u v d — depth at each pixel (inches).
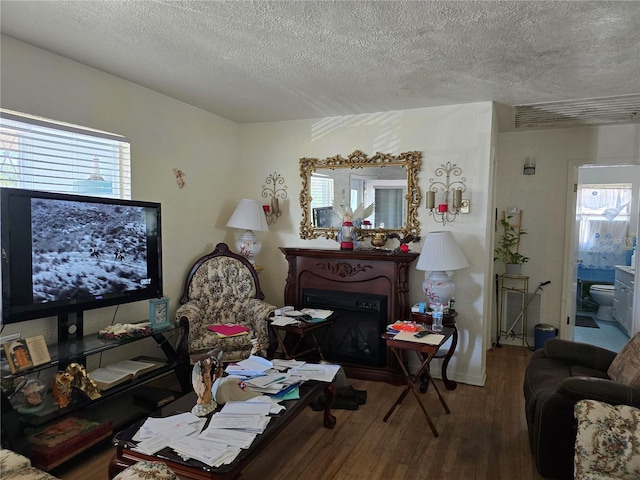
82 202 102.7
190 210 151.2
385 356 145.6
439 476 89.3
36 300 92.4
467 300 142.9
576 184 177.0
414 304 151.1
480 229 140.9
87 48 99.8
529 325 186.9
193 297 144.3
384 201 154.1
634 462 63.3
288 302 161.2
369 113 155.5
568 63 103.7
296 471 90.6
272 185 172.9
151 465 52.0
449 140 144.3
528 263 185.2
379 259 143.3
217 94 135.5
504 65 105.8
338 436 105.6
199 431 73.9
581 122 164.4
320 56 102.3
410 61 104.4
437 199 146.7
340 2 76.0
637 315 177.2
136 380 107.9
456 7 77.0
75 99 108.7
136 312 129.1
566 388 82.7
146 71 115.3
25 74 97.3
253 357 109.7
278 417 79.4
